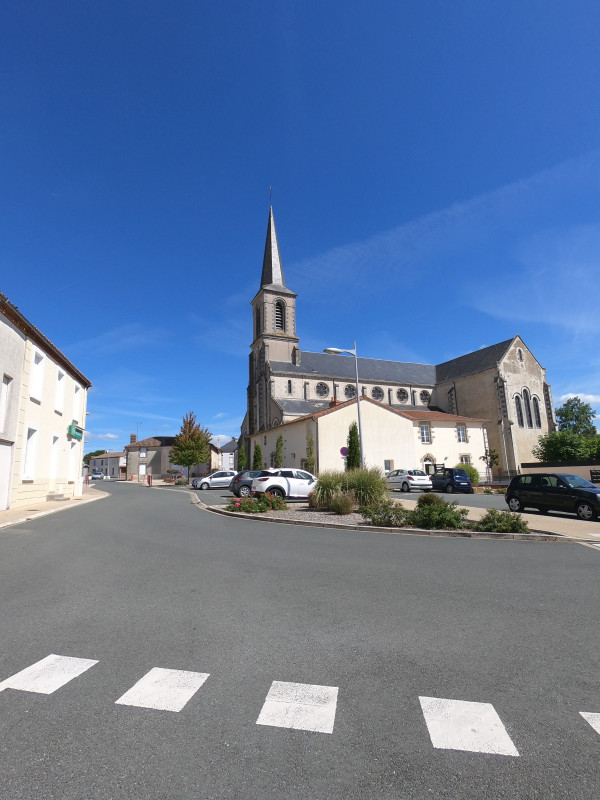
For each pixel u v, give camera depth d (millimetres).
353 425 30922
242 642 4230
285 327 59219
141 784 2328
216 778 2373
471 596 5758
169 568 7355
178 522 13859
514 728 2830
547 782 2340
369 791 2275
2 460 15812
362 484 17062
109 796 2240
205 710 3039
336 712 3010
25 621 4820
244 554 8602
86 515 15930
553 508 15625
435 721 2895
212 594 5832
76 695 3242
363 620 4836
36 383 18891
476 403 52969
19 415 16906
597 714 2998
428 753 2586
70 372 23547
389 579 6637
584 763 2494
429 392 59219
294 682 3434
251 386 60094
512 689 3336
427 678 3506
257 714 2988
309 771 2428
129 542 9992
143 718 2945
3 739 2719
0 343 15023
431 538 10867
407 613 5074
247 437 58594
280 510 16641
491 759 2529
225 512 16469
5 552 8812
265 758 2539
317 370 55688
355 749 2623
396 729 2820
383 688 3344
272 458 40344
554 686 3387
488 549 9258
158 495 29203
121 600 5578
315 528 12680
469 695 3240
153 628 4602
